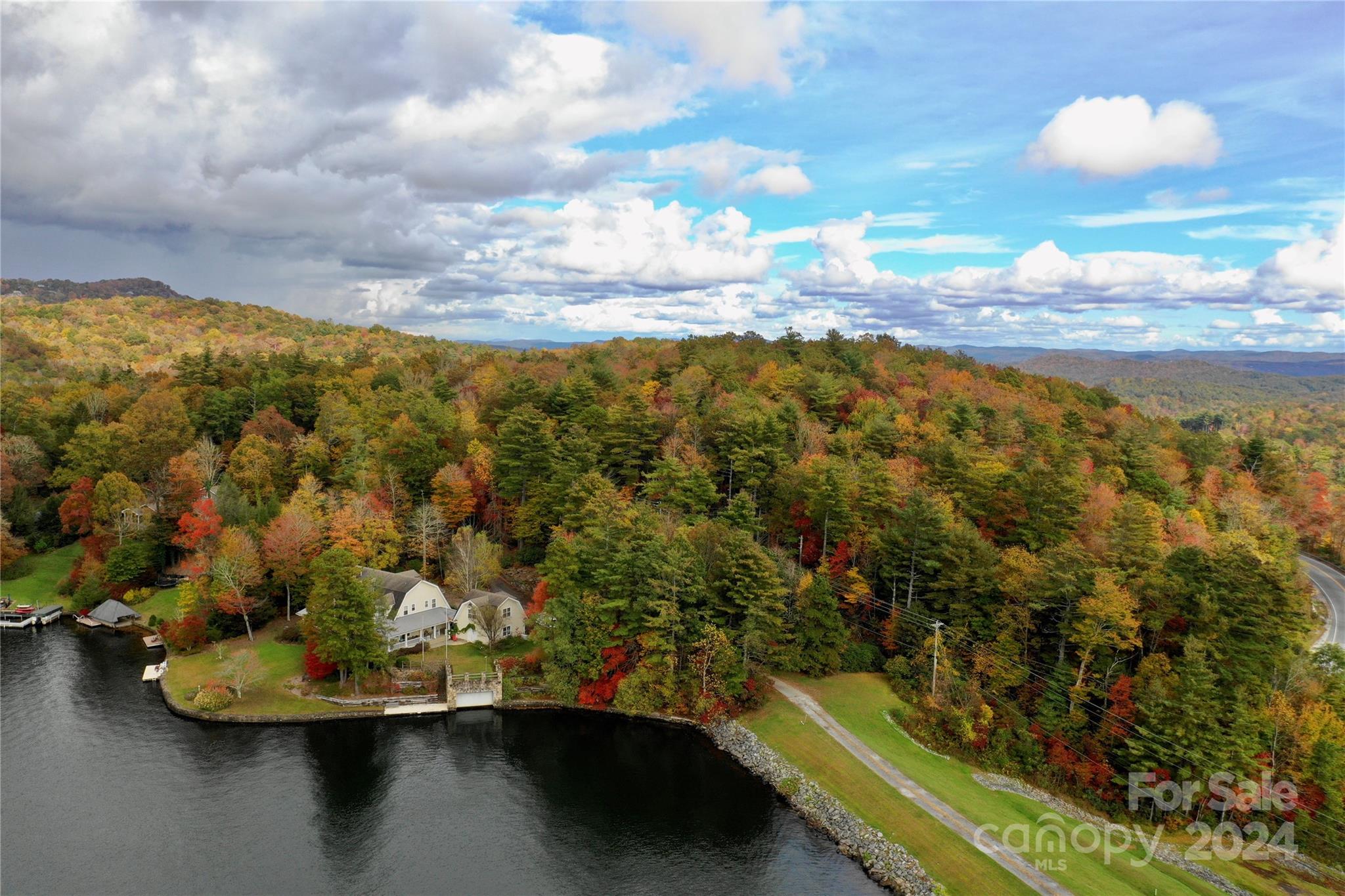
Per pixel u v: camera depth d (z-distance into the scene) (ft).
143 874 152.97
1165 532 272.31
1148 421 482.28
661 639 220.02
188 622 257.55
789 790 184.55
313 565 234.58
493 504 332.19
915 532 232.12
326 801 181.78
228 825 170.71
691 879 155.53
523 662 246.27
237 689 225.56
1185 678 169.17
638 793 187.32
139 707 225.35
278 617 286.66
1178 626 194.18
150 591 308.40
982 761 191.01
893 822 164.45
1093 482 307.99
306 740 209.26
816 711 211.41
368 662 237.86
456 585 289.94
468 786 189.67
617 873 157.38
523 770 197.36
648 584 223.51
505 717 225.15
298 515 284.00
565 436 348.79
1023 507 255.29
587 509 271.49
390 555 297.53
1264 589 181.98
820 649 229.04
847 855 162.09
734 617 230.48
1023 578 213.46
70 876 151.12
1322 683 183.93
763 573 220.02
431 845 165.78
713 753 206.49
